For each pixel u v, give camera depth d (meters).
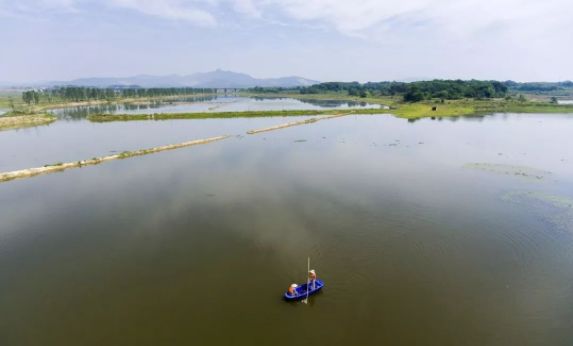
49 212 41.28
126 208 42.19
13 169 59.62
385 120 123.56
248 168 58.59
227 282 27.88
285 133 94.75
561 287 27.09
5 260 31.34
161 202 44.00
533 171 55.91
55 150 75.19
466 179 52.09
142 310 24.84
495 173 55.00
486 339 22.11
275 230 36.09
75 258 31.55
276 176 53.88
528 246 32.88
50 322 23.86
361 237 34.53
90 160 63.28
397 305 25.16
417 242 33.56
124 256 31.70
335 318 23.89
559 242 33.53
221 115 134.75
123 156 67.81
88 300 25.98
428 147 75.25
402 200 43.78
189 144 79.44
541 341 21.94
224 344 21.69
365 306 25.06
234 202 43.50
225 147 76.38
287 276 28.55
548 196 44.84
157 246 33.34
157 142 82.56
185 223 37.97
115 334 22.66
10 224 38.22
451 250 32.19
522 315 24.19
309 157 66.12
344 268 29.50
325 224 37.25
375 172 55.84
